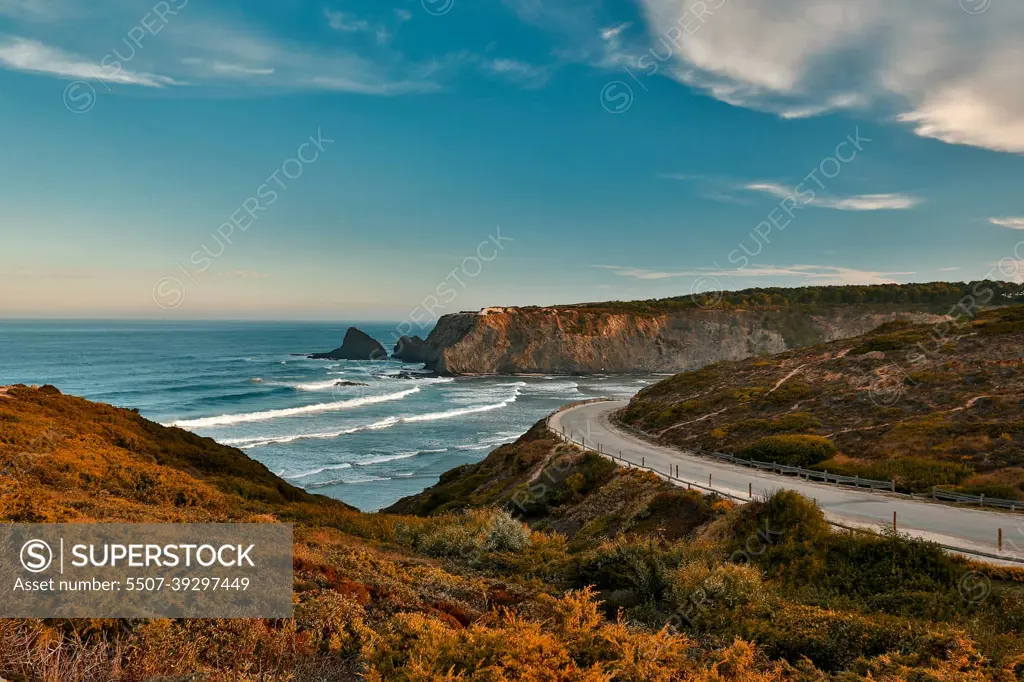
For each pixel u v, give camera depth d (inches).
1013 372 1450.5
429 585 467.5
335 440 2615.7
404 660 273.1
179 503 676.7
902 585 549.6
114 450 891.4
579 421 2068.2
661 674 291.6
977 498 905.5
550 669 262.5
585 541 839.7
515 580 575.8
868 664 344.2
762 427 1472.7
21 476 580.1
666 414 1827.0
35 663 202.1
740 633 414.0
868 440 1256.8
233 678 230.5
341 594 360.5
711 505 875.4
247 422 2979.8
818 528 689.6
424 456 2367.1
